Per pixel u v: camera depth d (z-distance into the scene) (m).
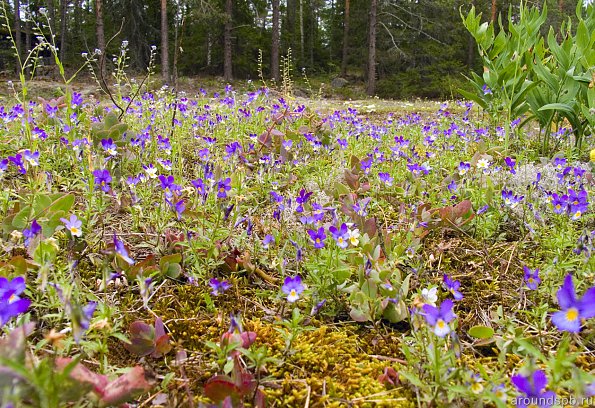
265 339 1.83
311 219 2.36
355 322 2.03
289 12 34.38
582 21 4.32
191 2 23.14
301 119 5.85
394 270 2.13
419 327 1.62
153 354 1.70
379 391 1.59
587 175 3.44
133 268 2.16
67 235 2.32
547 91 4.95
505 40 5.33
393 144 5.46
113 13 27.58
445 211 2.89
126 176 3.46
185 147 4.79
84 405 1.32
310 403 1.54
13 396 0.98
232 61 29.92
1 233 2.38
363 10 30.00
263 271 2.41
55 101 4.86
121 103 5.25
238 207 2.74
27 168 2.92
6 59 24.55
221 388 1.37
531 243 2.79
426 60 28.11
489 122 5.89
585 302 1.20
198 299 2.13
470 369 1.67
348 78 31.05
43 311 1.84
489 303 2.21
